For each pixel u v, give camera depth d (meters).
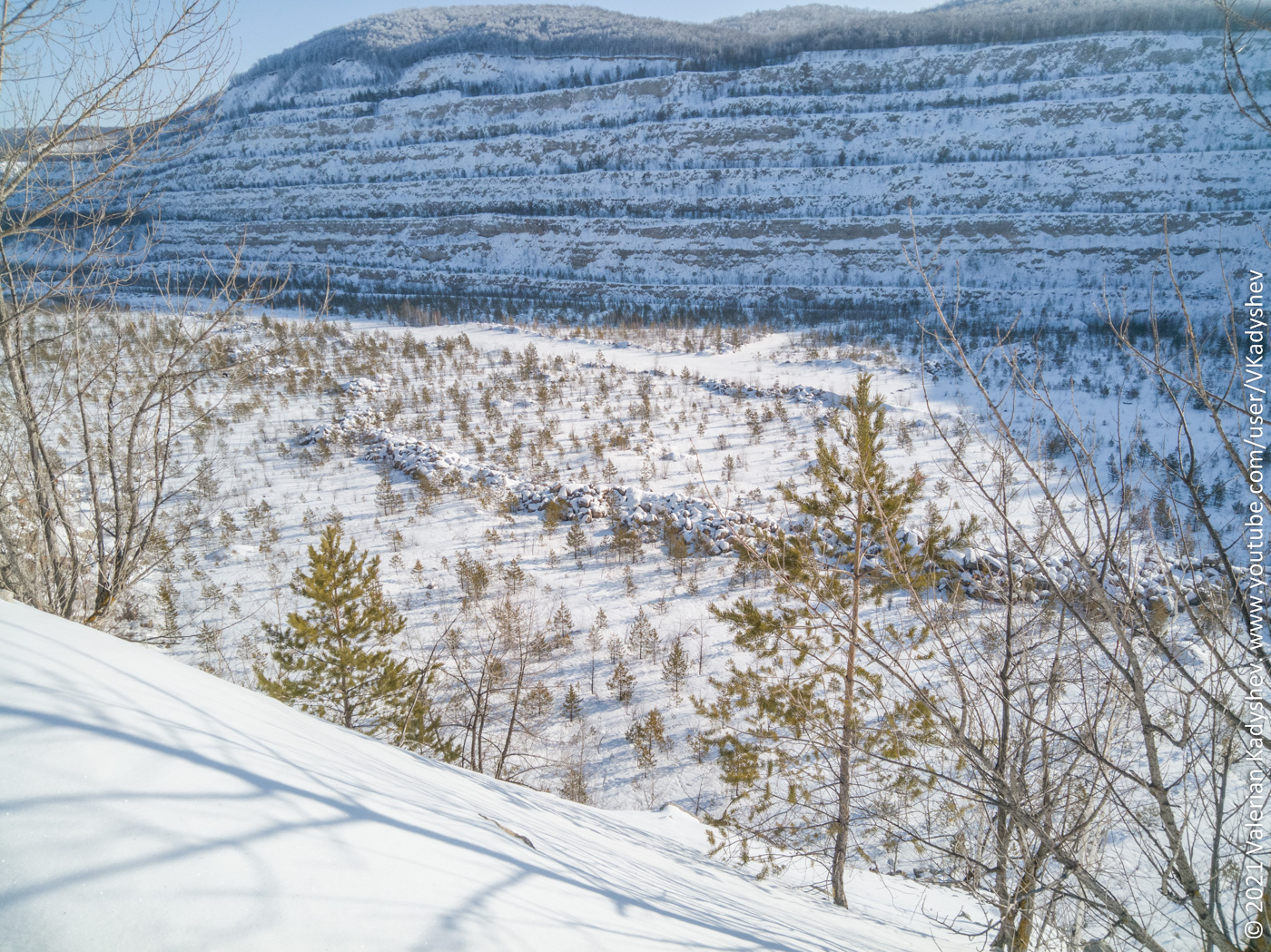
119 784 1.15
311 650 10.80
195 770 1.29
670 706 13.12
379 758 2.35
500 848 1.88
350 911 1.13
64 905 0.91
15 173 3.86
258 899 1.06
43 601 4.64
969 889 3.52
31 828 1.00
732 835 6.73
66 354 5.19
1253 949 2.19
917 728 5.56
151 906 0.95
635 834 5.43
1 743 1.11
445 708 12.30
